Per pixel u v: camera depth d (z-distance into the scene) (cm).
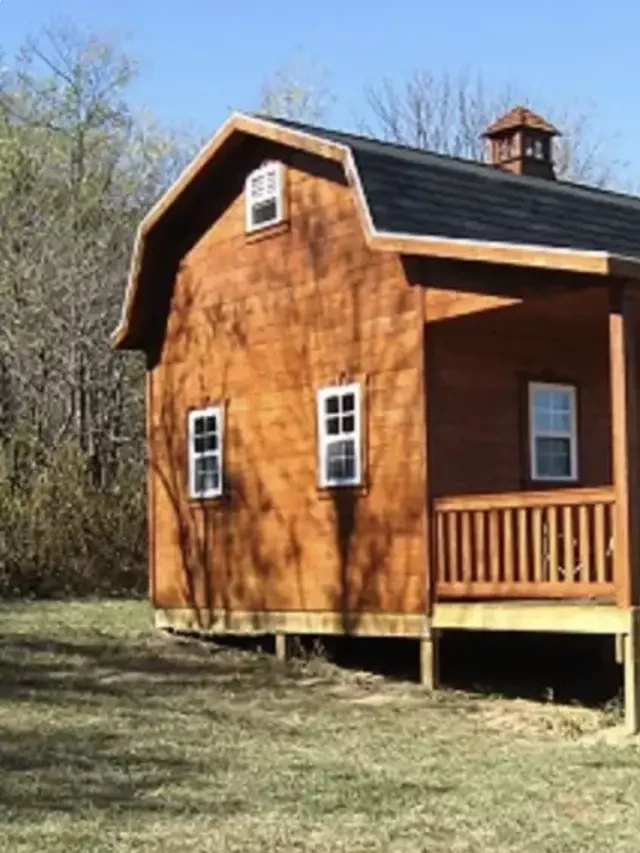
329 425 1536
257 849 791
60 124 3331
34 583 2345
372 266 1488
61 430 2823
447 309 1388
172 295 1814
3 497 2405
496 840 807
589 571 1241
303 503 1567
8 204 3050
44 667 1506
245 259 1681
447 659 1545
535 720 1239
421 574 1399
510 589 1285
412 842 805
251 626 1638
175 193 1733
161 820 862
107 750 1091
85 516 2434
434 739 1156
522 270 1290
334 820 860
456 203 1517
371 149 1547
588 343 1638
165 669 1521
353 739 1155
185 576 1762
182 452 1781
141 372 2983
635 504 1177
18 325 2883
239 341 1684
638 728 1160
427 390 1420
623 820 854
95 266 2988
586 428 1625
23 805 903
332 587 1517
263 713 1281
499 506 1305
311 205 1580
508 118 1948
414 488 1417
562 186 1819
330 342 1541
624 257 1163
